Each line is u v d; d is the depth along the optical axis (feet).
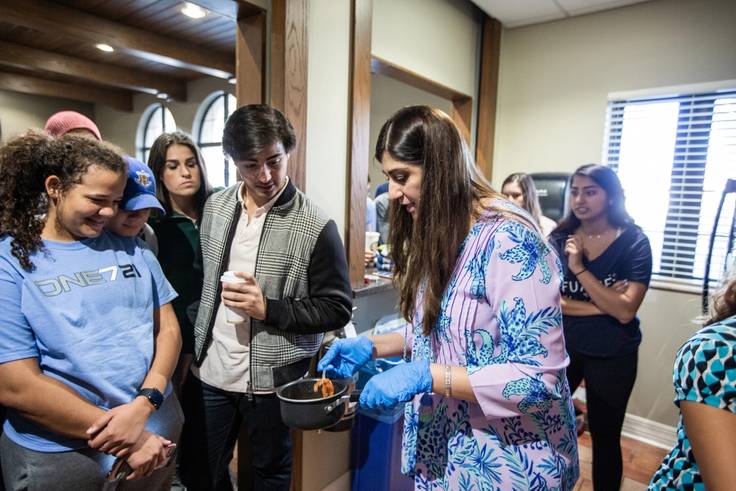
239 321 3.96
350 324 5.25
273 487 4.48
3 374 2.76
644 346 8.14
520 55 9.32
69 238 3.13
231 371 4.21
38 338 2.88
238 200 4.38
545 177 8.49
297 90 4.81
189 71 18.21
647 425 8.11
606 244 5.54
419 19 7.46
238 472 5.43
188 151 5.05
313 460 5.62
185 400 4.62
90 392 3.03
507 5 8.17
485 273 2.61
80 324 2.98
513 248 2.50
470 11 8.79
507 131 9.64
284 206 4.19
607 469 5.49
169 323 3.79
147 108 22.76
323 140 5.30
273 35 4.74
